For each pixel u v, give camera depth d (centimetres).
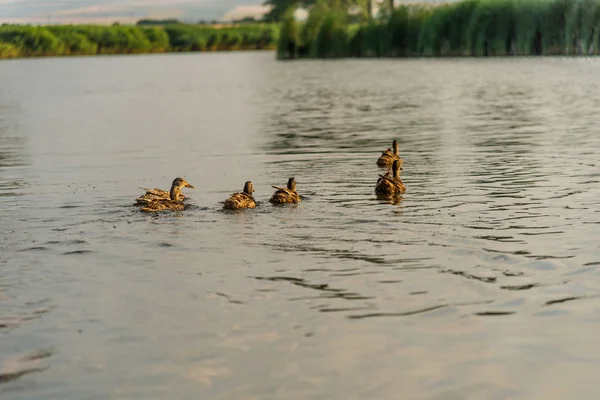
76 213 2011
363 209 1973
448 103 5603
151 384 1002
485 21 12619
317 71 11444
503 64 10750
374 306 1248
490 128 3906
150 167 2864
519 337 1121
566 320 1176
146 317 1221
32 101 7019
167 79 10812
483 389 978
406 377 1010
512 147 3139
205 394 974
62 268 1491
